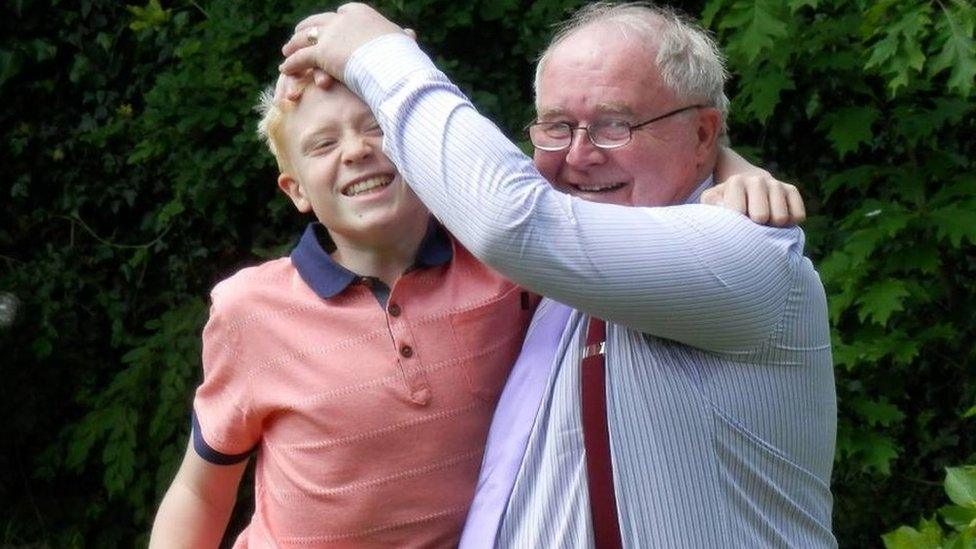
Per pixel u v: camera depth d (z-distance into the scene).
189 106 6.42
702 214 2.52
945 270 5.54
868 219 5.26
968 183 5.26
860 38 5.33
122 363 7.67
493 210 2.43
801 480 2.67
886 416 5.48
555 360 2.63
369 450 2.71
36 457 7.36
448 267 2.79
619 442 2.53
